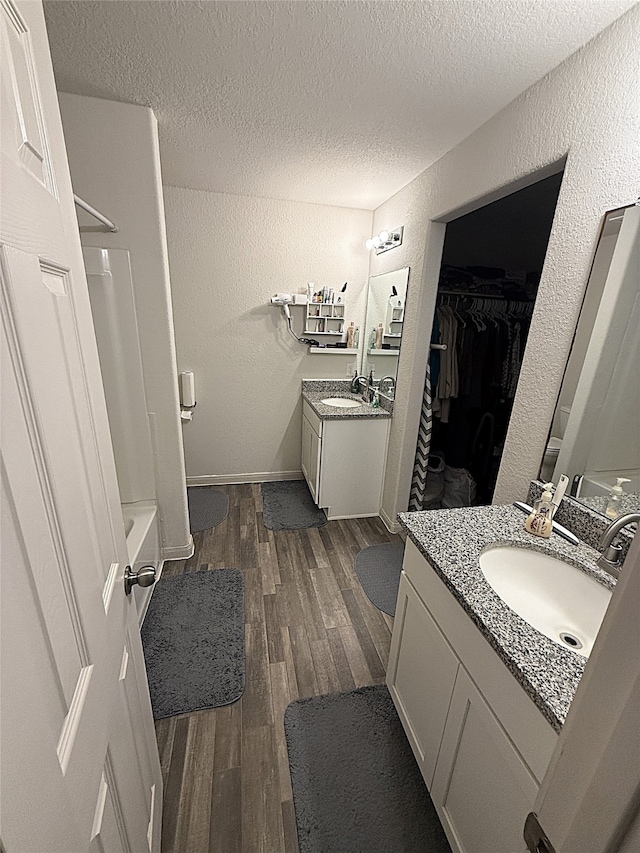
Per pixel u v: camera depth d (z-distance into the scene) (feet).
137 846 2.54
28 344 1.42
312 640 5.79
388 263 8.96
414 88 4.53
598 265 3.57
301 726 4.54
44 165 1.74
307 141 6.04
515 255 9.70
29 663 1.29
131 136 5.36
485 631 2.74
